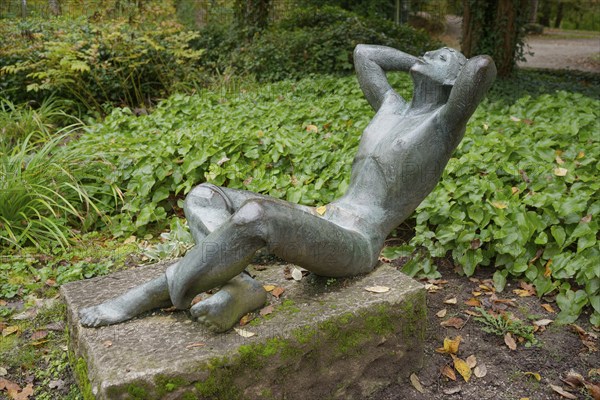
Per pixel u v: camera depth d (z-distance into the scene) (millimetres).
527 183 4289
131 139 5473
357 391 2693
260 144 5266
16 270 4070
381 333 2660
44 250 4312
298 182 4809
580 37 27609
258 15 11031
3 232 4352
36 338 3324
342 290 2729
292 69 9367
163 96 8188
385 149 2834
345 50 9617
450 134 2771
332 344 2520
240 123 5895
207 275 2268
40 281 3990
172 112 6504
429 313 3576
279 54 9570
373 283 2789
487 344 3262
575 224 3848
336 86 7645
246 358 2312
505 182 4434
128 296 2553
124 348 2326
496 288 3777
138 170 4961
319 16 12133
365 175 2900
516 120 5484
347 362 2592
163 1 10883
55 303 3686
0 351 3238
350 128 5625
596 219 3789
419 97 2938
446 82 2846
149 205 4785
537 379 2979
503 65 10438
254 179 4922
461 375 2994
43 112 6828
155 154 5086
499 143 4711
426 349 3184
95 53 7480
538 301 3680
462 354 3174
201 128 5625
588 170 4398
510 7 10195
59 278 3951
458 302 3699
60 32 8188
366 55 3172
